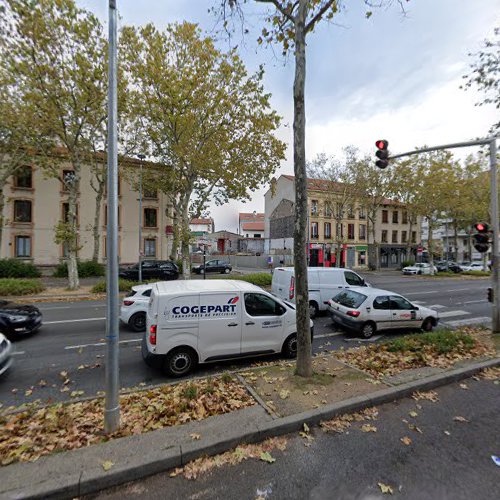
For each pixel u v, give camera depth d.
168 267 21.45
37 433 3.16
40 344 6.81
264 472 2.80
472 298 14.48
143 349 5.33
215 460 2.94
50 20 11.85
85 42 12.59
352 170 25.00
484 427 3.58
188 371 5.19
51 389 4.59
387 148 7.77
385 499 2.50
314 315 10.15
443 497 2.52
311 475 2.77
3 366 4.77
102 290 14.74
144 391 4.30
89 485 2.55
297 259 4.62
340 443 3.24
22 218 22.94
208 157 14.65
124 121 16.94
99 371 5.30
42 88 12.60
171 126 15.68
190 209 18.53
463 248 56.94
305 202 4.55
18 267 19.77
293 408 3.74
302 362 4.66
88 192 24.84
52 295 13.69
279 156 16.41
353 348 6.57
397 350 5.99
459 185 23.62
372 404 4.01
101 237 25.11
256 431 3.26
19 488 2.44
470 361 5.44
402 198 28.48
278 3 4.71
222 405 3.79
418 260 40.88
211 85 14.43
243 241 52.88
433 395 4.36
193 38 13.92
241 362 5.76
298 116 4.50
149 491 2.57
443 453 3.09
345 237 36.09
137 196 26.25
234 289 5.52
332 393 4.13
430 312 8.45
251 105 15.09
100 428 3.29
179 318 5.04
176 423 3.41
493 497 2.52
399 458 3.01
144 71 14.12
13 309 7.30
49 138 16.09
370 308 7.73
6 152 16.84
